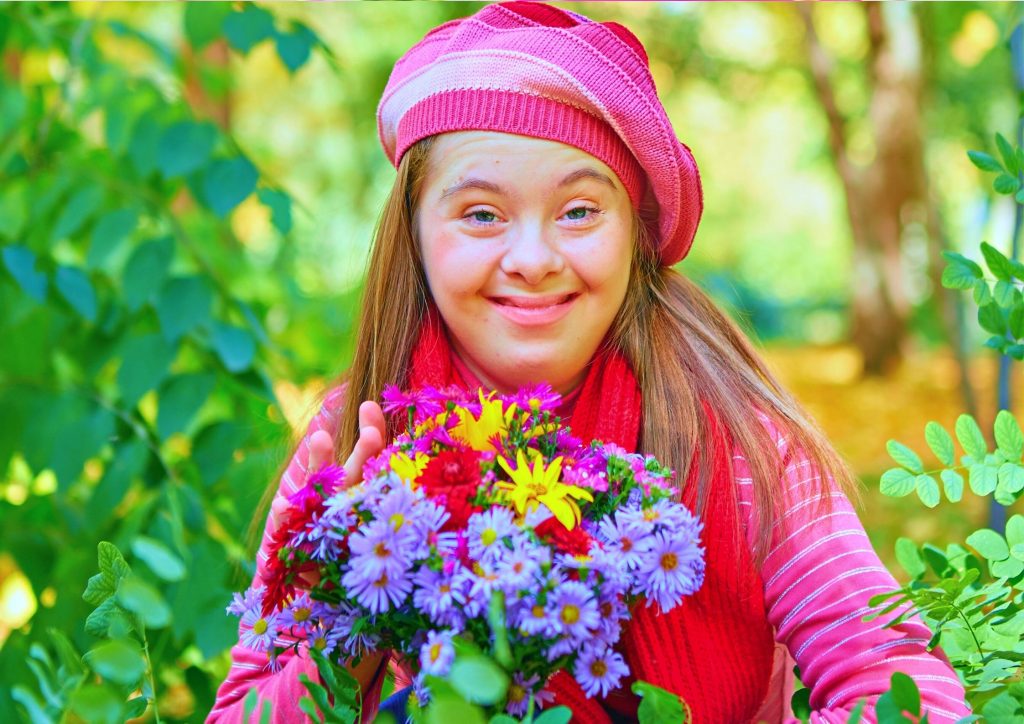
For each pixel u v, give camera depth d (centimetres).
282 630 103
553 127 116
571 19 125
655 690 92
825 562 118
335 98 876
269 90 878
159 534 183
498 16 123
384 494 93
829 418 848
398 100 126
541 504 94
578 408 128
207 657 176
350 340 161
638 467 102
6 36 230
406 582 90
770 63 1003
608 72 118
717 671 119
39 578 205
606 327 124
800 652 117
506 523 91
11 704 175
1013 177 130
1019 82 185
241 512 193
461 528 93
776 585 120
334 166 914
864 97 1029
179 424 195
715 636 120
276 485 159
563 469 100
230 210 201
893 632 112
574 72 116
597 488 98
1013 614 117
